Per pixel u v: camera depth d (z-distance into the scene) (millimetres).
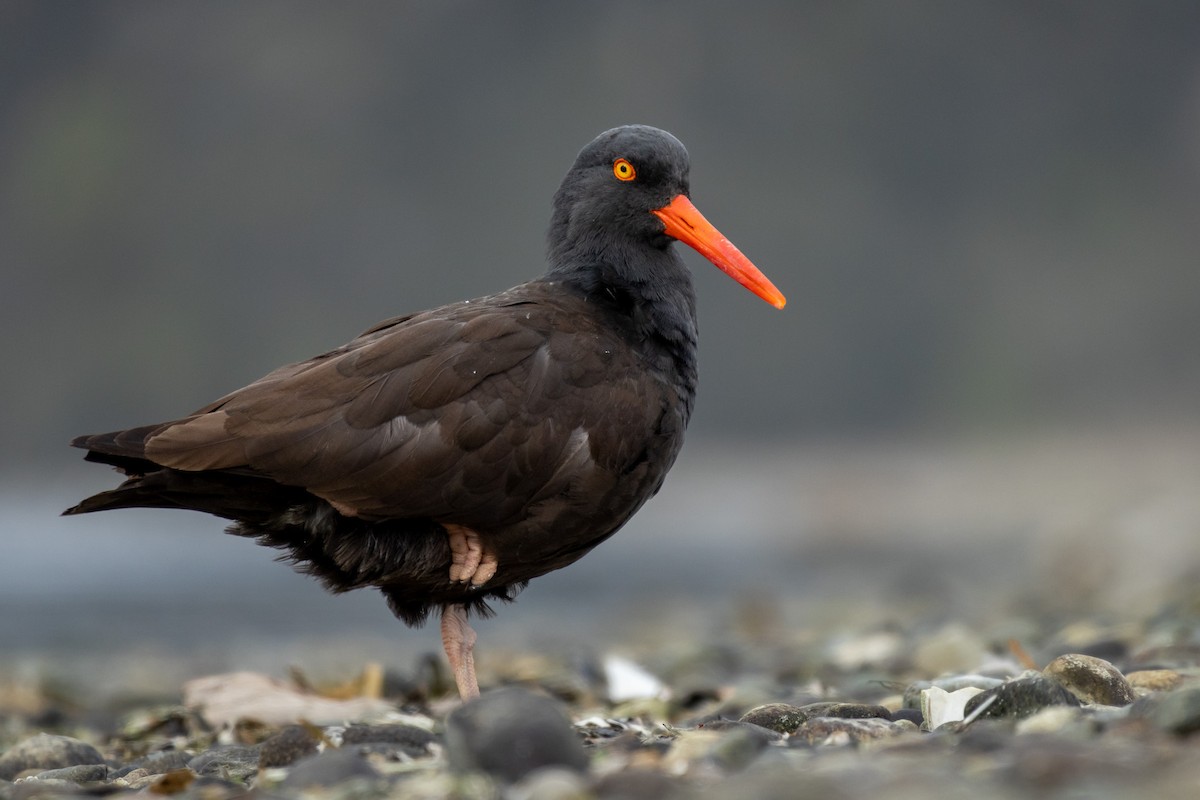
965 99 89125
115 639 16859
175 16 82000
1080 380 70000
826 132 85875
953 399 69812
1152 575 16500
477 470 6480
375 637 16641
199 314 70562
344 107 80812
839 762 4562
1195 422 55562
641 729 6609
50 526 32000
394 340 6582
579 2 84188
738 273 7527
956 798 3920
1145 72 91000
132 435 6375
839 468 48594
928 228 82625
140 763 6430
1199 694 4785
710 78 84812
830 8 88188
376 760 5473
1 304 71562
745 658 10883
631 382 6848
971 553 25109
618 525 6992
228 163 77875
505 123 82375
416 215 79250
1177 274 79250
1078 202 86062
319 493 6363
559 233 7762
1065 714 5211
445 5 83062
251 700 8352
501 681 9539
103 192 75625
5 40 81500
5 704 10539
